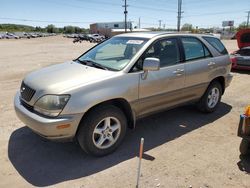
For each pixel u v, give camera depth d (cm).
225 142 451
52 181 338
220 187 332
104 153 396
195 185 334
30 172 357
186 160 391
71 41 5753
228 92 778
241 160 394
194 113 584
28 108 380
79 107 351
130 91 402
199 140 457
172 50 477
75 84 361
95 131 378
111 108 387
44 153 404
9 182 335
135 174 354
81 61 470
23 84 408
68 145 428
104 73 394
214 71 554
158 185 332
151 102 442
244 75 1059
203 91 546
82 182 337
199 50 532
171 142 448
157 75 438
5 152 405
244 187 334
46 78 388
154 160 389
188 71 493
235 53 1183
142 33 493
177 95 486
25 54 2106
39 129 351
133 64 413
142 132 484
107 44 503
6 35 7706
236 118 562
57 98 346
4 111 574
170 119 548
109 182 337
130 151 415
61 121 344
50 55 2009
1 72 1102
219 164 382
